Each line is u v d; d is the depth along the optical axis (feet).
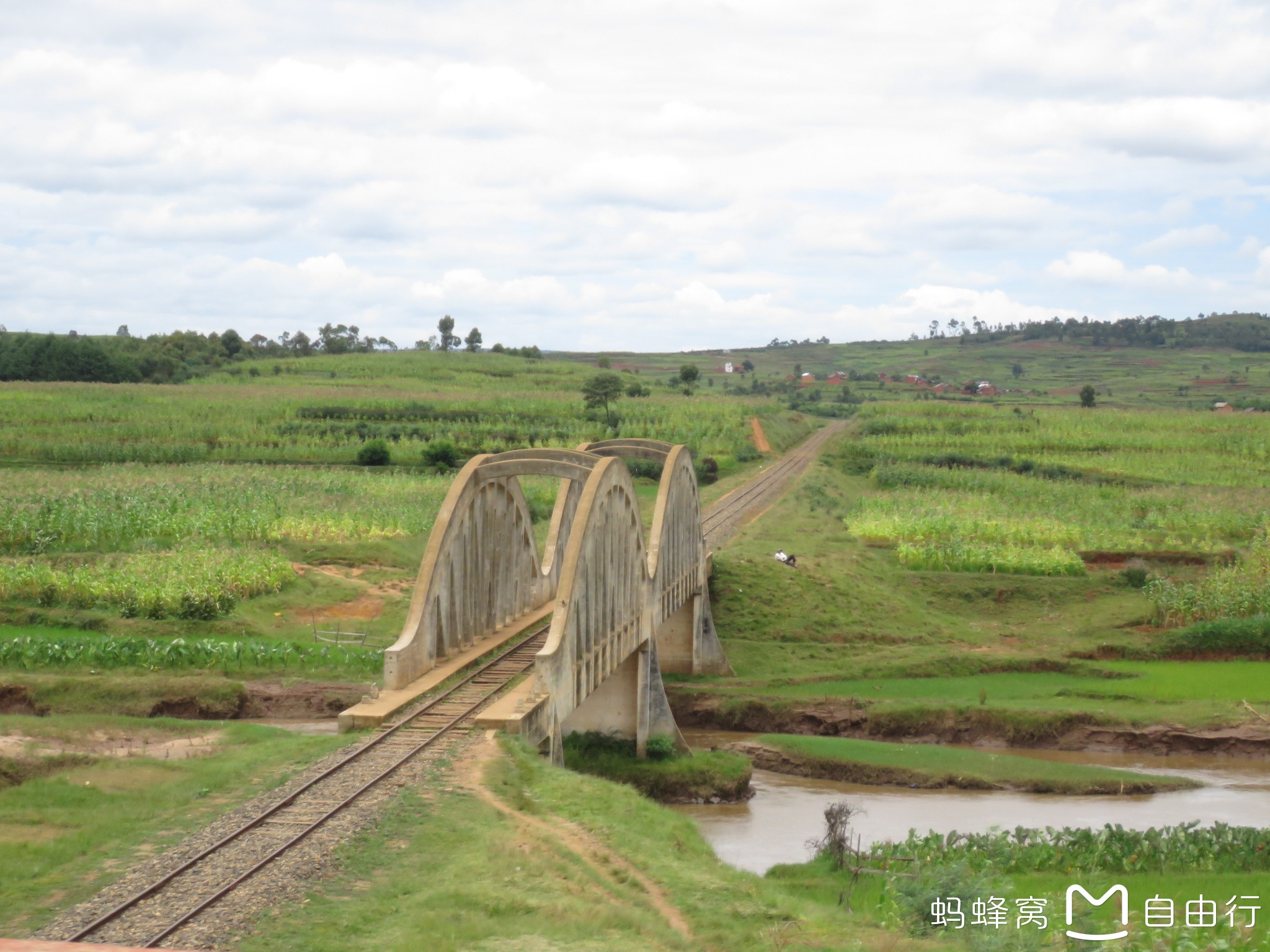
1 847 79.77
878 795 153.07
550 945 67.21
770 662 207.41
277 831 84.69
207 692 154.30
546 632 155.12
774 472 404.98
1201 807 146.20
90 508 229.66
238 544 223.30
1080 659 210.18
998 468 408.46
